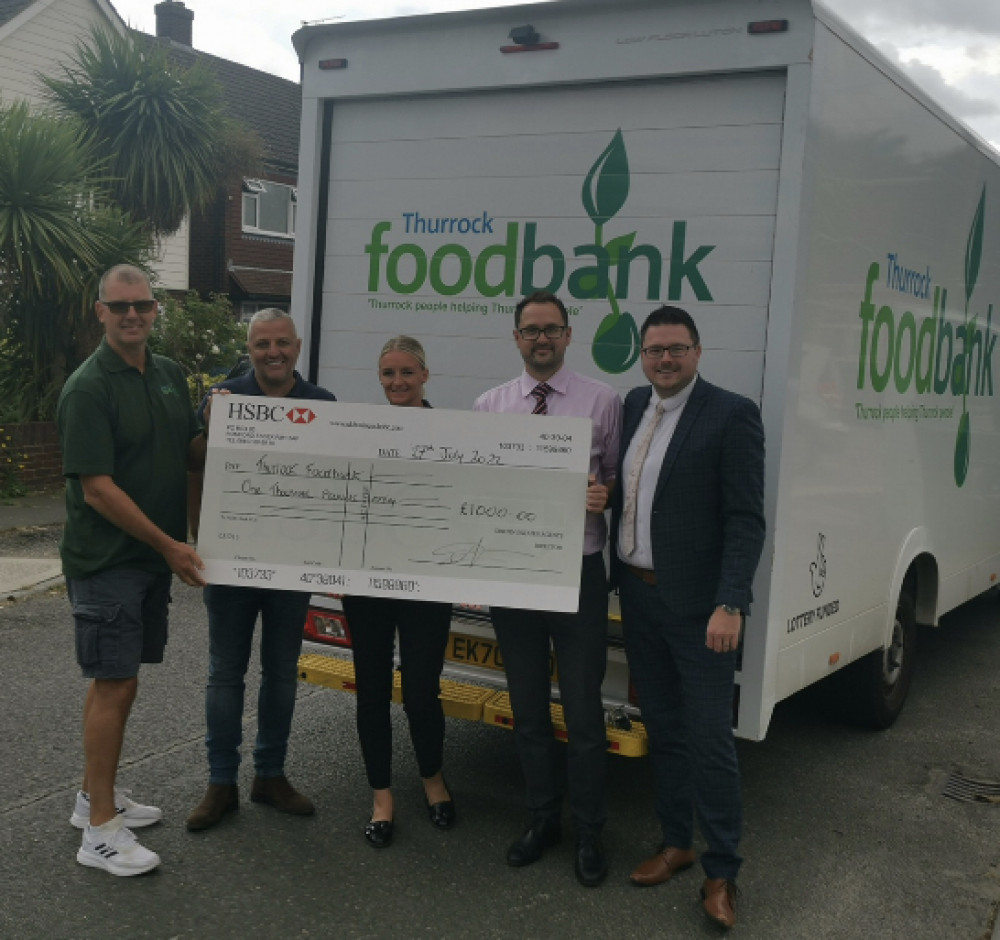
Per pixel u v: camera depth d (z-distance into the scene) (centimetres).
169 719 518
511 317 436
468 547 376
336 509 382
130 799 411
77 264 1088
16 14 1717
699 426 350
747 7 382
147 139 1427
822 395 410
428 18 434
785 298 380
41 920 338
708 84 394
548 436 371
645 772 492
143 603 381
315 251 469
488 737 527
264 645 415
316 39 460
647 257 408
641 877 379
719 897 353
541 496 371
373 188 458
